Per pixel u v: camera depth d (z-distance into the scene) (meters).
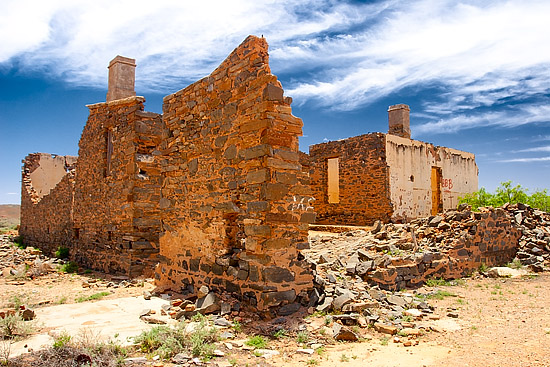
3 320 6.09
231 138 8.03
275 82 7.36
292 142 7.48
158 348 5.54
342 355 5.34
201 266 8.65
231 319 6.89
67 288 11.50
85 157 17.28
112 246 14.55
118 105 14.97
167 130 10.42
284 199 7.24
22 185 27.27
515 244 12.86
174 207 9.88
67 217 19.08
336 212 21.06
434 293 8.95
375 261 9.28
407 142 20.64
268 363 5.14
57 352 5.05
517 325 6.69
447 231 11.62
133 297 9.33
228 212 7.91
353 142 20.45
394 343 5.92
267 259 6.91
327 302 7.24
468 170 25.66
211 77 8.81
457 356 5.34
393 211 19.12
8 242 25.20
